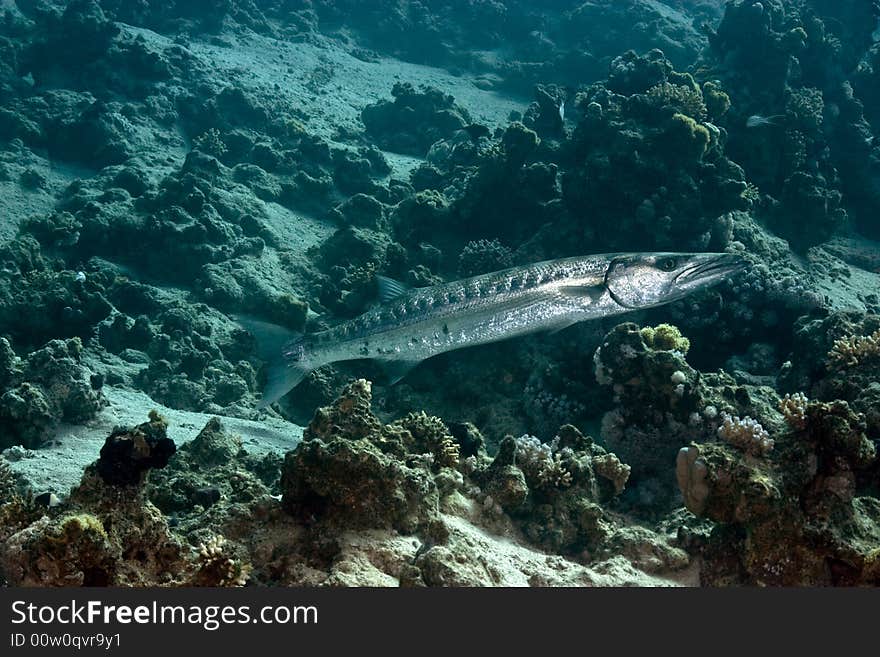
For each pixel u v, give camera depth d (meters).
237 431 9.45
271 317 13.59
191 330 12.35
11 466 6.85
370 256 15.11
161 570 3.99
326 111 24.75
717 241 13.20
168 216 14.95
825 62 19.36
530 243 13.75
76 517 3.61
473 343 8.74
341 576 4.10
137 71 21.86
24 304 11.51
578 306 8.38
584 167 13.31
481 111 27.94
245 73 24.95
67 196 17.22
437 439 6.20
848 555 4.59
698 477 4.83
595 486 6.23
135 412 9.14
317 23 34.25
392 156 22.98
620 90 15.18
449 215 15.11
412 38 34.25
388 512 4.75
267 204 17.78
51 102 20.20
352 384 5.92
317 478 4.73
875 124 20.70
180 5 29.95
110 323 12.22
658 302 8.44
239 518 4.84
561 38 32.91
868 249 18.31
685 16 35.75
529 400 11.23
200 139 19.64
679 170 12.73
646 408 7.85
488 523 5.64
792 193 16.45
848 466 4.77
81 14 21.70
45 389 8.23
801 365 9.39
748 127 16.61
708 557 5.16
